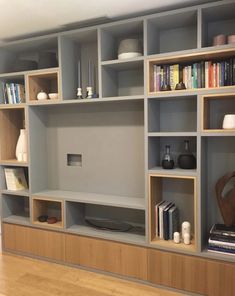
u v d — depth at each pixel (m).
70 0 2.21
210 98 2.32
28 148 3.02
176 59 2.35
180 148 2.65
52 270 2.77
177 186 2.68
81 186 3.12
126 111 2.85
